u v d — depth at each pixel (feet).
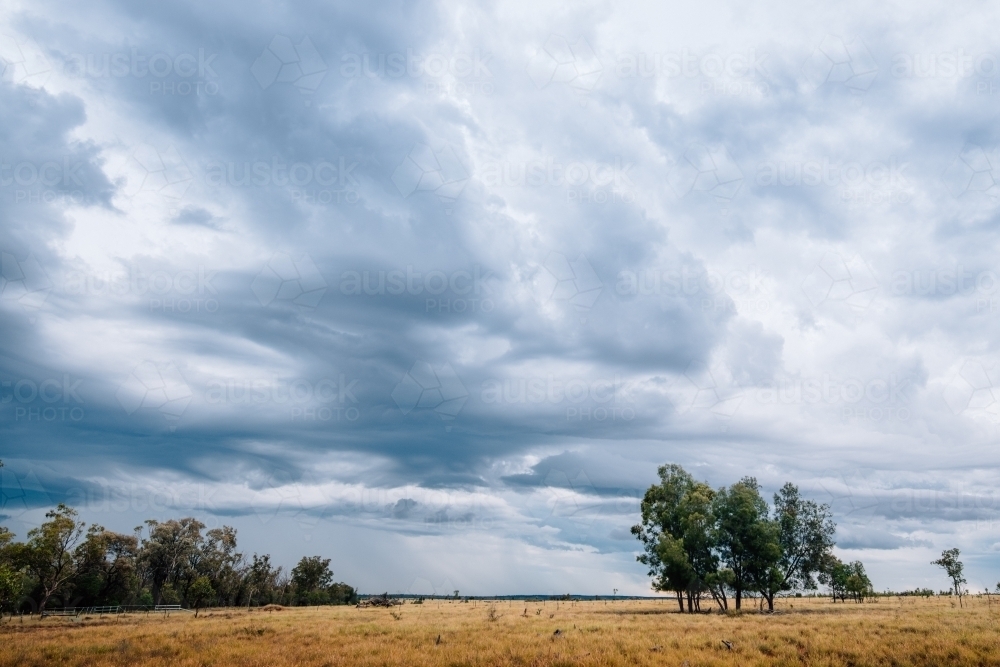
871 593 193.06
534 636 69.72
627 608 167.32
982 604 140.15
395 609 166.30
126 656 60.23
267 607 181.27
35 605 185.57
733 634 69.41
